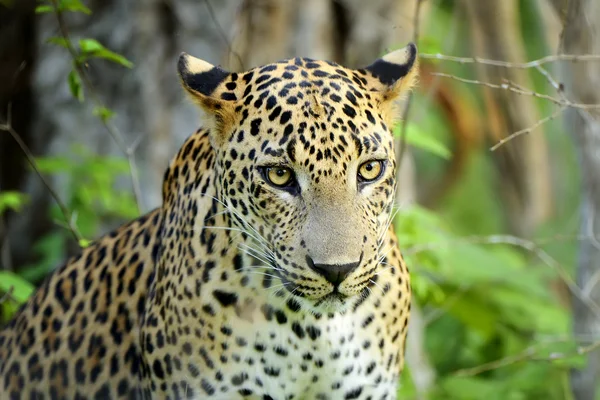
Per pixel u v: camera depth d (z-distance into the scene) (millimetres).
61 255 14070
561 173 22922
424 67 14406
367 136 7781
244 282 8258
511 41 20344
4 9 16203
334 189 7711
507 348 14625
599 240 12977
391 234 8805
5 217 16078
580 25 12555
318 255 7605
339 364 8414
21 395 10266
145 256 9492
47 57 15844
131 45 15445
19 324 10492
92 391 9656
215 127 8141
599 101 12773
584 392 13094
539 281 15328
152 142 15438
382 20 15141
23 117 16422
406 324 8898
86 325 9766
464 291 14188
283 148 7688
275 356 8344
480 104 23266
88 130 15664
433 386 13484
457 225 22438
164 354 8656
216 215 8352
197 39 15328
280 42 14953
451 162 22766
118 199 14750
